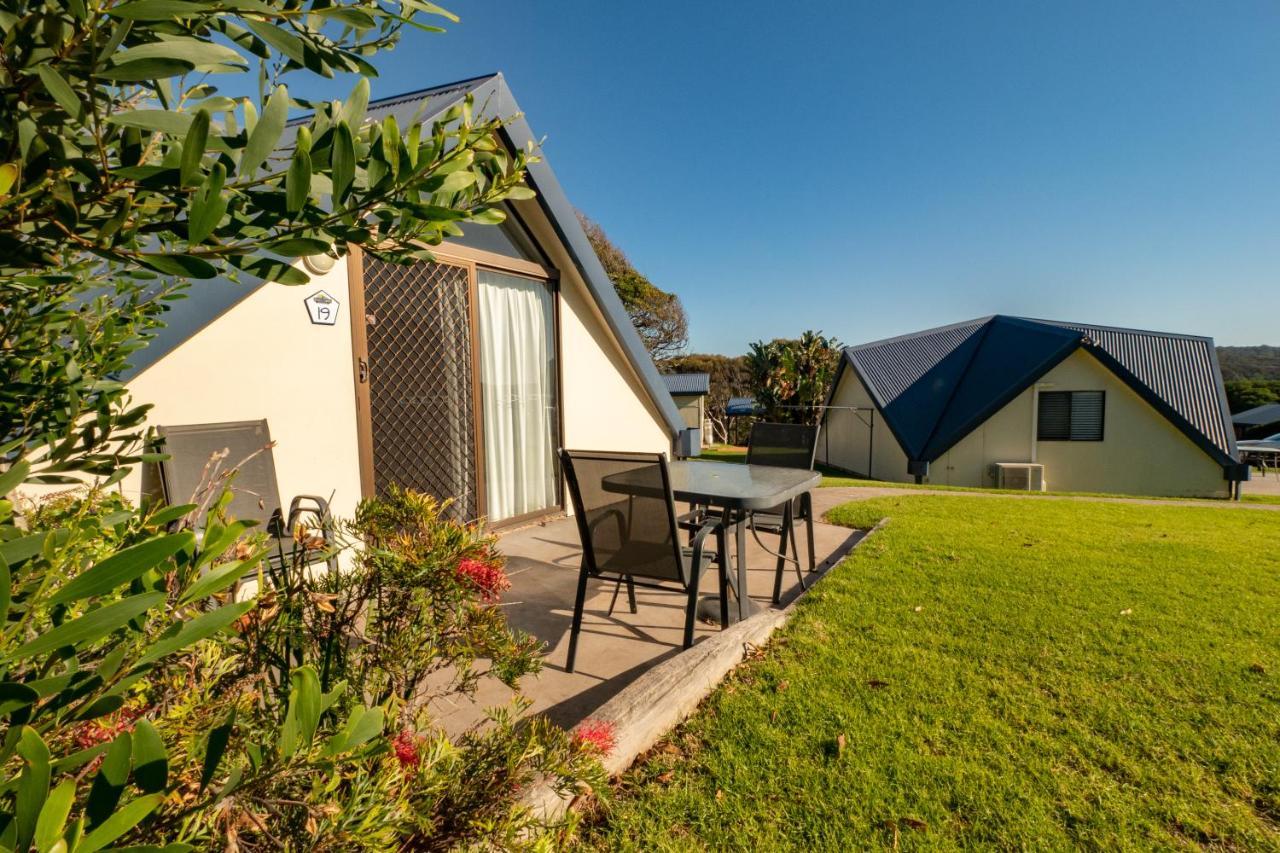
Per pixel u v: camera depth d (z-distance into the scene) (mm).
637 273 30641
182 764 633
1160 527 5941
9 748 420
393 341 4160
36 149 541
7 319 912
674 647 2908
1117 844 1591
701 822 1654
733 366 35312
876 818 1676
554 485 5562
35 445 936
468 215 796
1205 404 14195
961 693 2334
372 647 1130
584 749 1053
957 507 6996
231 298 3104
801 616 3121
